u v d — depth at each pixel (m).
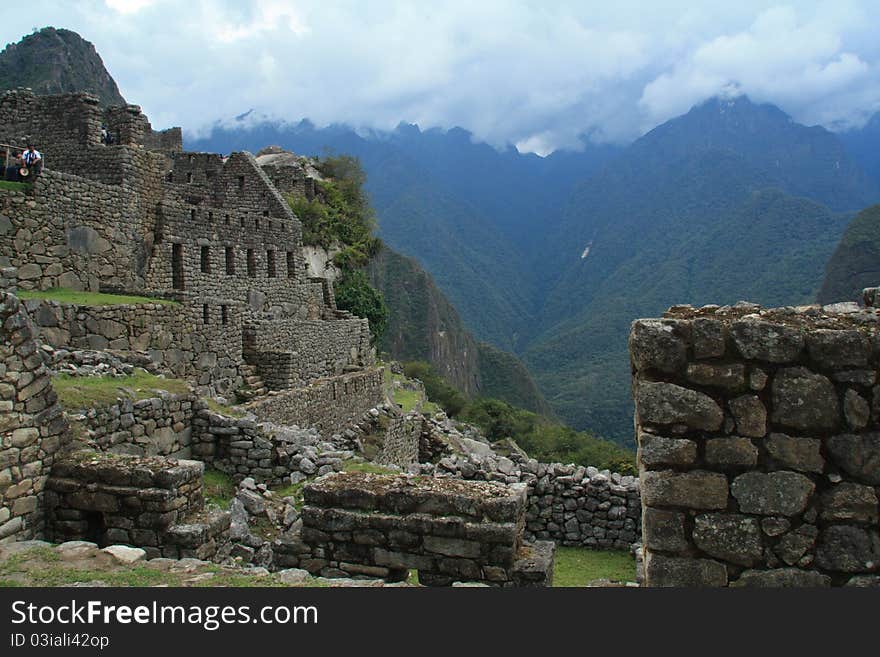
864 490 4.26
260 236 27.61
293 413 18.83
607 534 13.41
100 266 19.47
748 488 4.41
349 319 32.41
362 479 8.27
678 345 4.55
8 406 7.75
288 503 10.98
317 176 52.38
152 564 6.65
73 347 15.48
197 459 12.67
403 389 41.44
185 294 20.42
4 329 7.79
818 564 4.32
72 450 8.70
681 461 4.52
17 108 23.16
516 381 99.81
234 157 34.62
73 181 18.58
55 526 8.16
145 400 11.41
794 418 4.38
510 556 7.22
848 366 4.32
